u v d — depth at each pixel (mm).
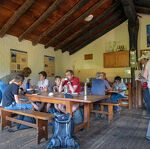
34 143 2309
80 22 5148
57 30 5129
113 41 6406
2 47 4246
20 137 2529
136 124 3213
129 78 5578
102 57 6664
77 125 2645
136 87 5133
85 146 2199
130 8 4238
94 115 4004
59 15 4395
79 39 6137
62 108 3123
